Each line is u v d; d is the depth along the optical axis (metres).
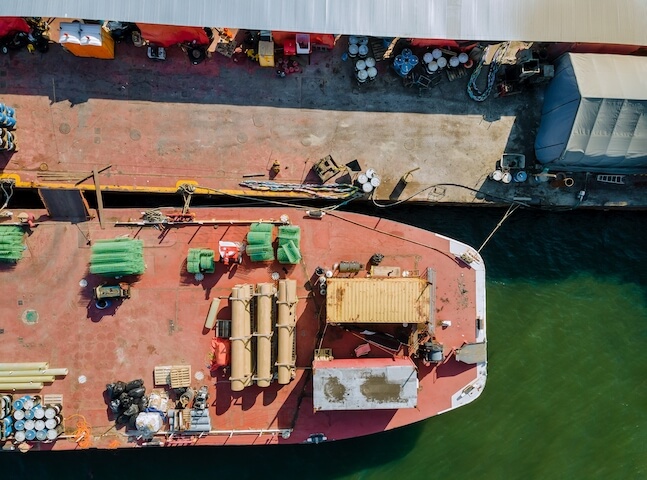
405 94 19.55
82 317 18.41
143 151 19.00
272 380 18.50
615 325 20.59
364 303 17.20
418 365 18.78
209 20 17.81
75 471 19.58
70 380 18.30
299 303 18.75
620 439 20.17
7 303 18.28
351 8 18.16
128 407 17.95
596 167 19.19
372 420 18.69
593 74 17.80
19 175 18.80
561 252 20.72
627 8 18.52
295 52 18.78
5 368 18.02
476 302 18.88
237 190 19.14
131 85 19.05
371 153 19.44
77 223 18.41
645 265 20.59
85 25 17.70
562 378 20.39
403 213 20.42
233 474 19.75
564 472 20.02
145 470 19.66
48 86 18.88
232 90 19.25
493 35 18.23
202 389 18.16
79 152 18.88
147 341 18.48
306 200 19.56
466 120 19.62
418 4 18.22
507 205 19.88
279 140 19.28
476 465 20.00
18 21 18.05
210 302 18.62
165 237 18.62
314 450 19.92
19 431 17.88
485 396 20.25
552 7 18.31
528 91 19.72
